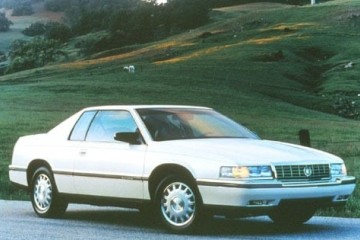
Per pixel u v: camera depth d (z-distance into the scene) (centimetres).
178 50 15838
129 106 1124
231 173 935
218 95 9181
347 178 1005
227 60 12719
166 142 1034
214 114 1149
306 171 967
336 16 17250
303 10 18600
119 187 1062
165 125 1074
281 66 12300
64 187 1160
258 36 16162
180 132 1070
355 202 1380
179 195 981
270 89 10319
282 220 1093
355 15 17038
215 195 945
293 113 8056
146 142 1045
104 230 1040
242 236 961
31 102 8112
